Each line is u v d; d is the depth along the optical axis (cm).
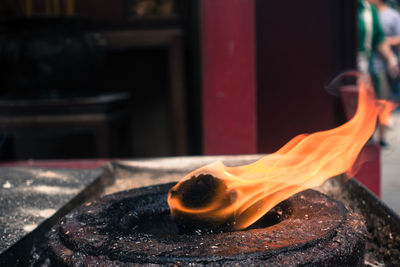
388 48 371
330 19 214
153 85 319
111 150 247
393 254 76
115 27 281
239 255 50
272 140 224
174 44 274
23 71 236
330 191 107
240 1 182
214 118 188
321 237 55
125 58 318
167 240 55
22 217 76
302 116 221
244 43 184
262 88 220
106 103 240
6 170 105
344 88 193
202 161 124
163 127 322
